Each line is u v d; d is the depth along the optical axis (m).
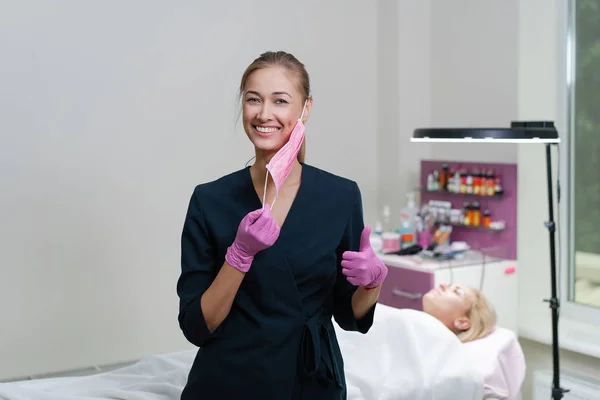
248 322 1.40
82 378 2.17
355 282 1.37
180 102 3.46
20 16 3.09
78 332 3.31
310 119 3.83
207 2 3.49
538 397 2.99
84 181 3.28
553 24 3.27
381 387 2.16
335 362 1.45
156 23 3.38
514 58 3.43
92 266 3.32
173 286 3.53
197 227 1.43
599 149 3.17
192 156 3.51
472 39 3.65
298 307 1.40
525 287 3.42
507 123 3.48
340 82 3.91
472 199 3.61
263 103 1.38
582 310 3.26
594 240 3.23
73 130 3.23
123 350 3.42
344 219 1.45
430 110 3.95
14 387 2.00
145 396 1.93
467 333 2.55
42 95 3.16
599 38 3.14
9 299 3.16
